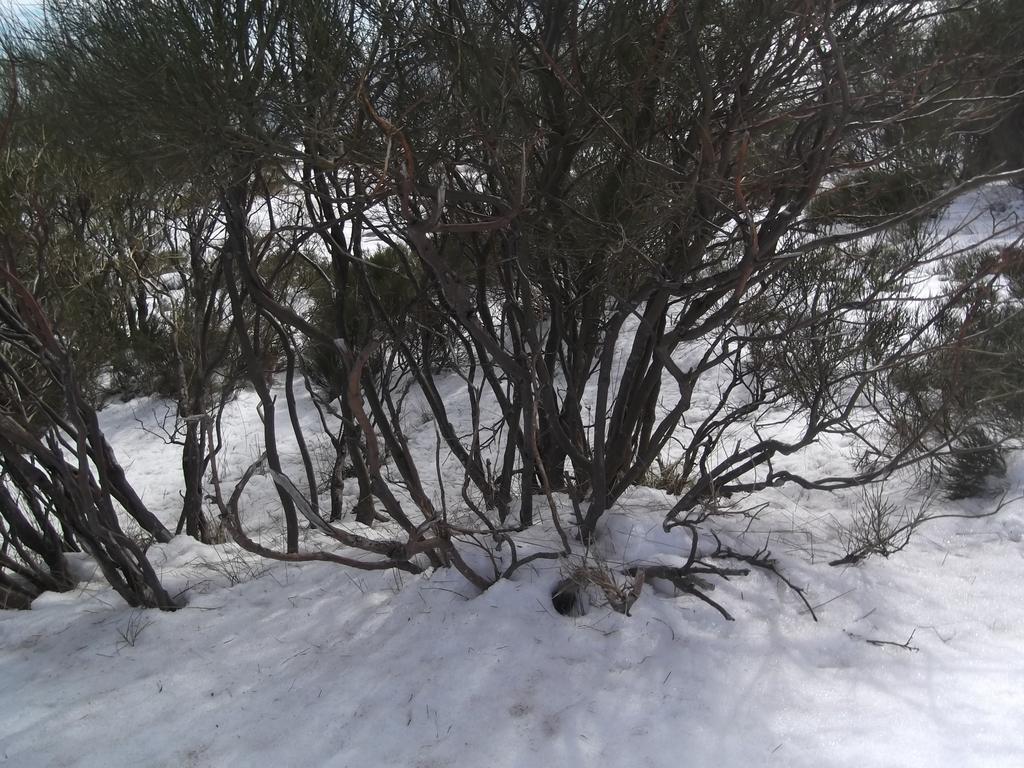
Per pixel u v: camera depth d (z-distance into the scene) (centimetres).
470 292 339
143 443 666
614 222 290
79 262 420
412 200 267
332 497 445
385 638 274
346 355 238
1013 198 676
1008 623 271
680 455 478
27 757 230
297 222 387
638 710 232
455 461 543
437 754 219
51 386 378
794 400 375
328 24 254
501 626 267
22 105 282
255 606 307
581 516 329
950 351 324
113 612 315
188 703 250
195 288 438
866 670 250
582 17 278
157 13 236
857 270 367
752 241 254
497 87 267
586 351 371
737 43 270
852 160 330
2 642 300
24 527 338
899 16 293
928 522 349
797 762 210
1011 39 315
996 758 205
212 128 238
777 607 284
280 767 219
